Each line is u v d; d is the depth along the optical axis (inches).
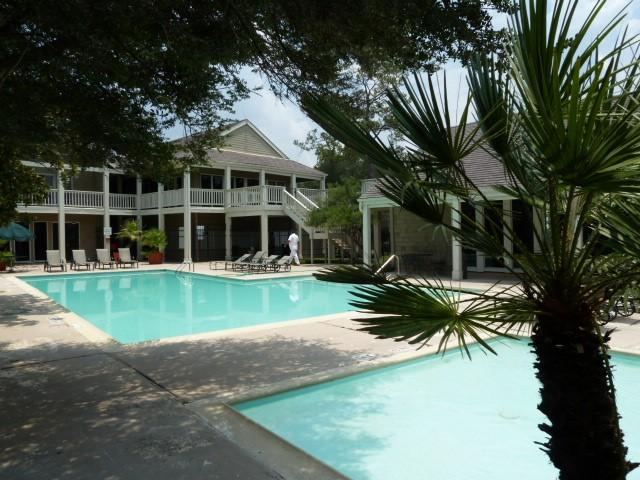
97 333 318.7
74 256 843.4
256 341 290.5
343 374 221.8
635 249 80.4
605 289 82.0
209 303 537.3
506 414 193.0
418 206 95.3
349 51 186.5
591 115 62.7
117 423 162.4
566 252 82.6
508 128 86.7
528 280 86.0
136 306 521.3
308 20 167.2
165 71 219.9
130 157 259.6
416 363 251.8
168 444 145.8
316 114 89.4
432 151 87.1
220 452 140.2
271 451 141.0
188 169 299.6
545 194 88.7
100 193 991.0
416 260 694.5
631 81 81.6
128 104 226.2
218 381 212.1
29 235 797.9
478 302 89.7
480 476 149.9
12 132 218.5
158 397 190.2
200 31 176.7
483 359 260.2
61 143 251.9
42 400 186.5
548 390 83.2
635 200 86.2
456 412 194.7
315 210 858.1
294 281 714.2
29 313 396.5
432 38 173.2
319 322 352.2
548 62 66.6
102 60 188.1
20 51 180.5
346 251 906.7
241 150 1129.4
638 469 151.6
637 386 217.6
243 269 825.5
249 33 178.7
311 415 192.2
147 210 1026.1
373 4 159.3
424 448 166.2
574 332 81.2
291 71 197.0
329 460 159.2
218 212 1000.9
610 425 80.7
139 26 173.9
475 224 90.5
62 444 145.9
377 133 91.0
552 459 84.2
